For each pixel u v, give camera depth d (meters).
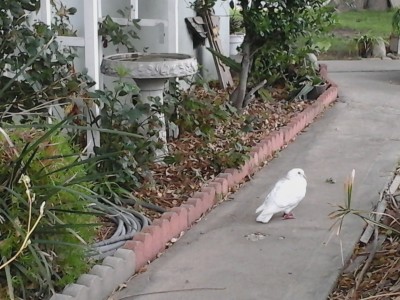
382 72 12.29
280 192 4.93
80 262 3.68
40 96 4.91
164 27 6.84
